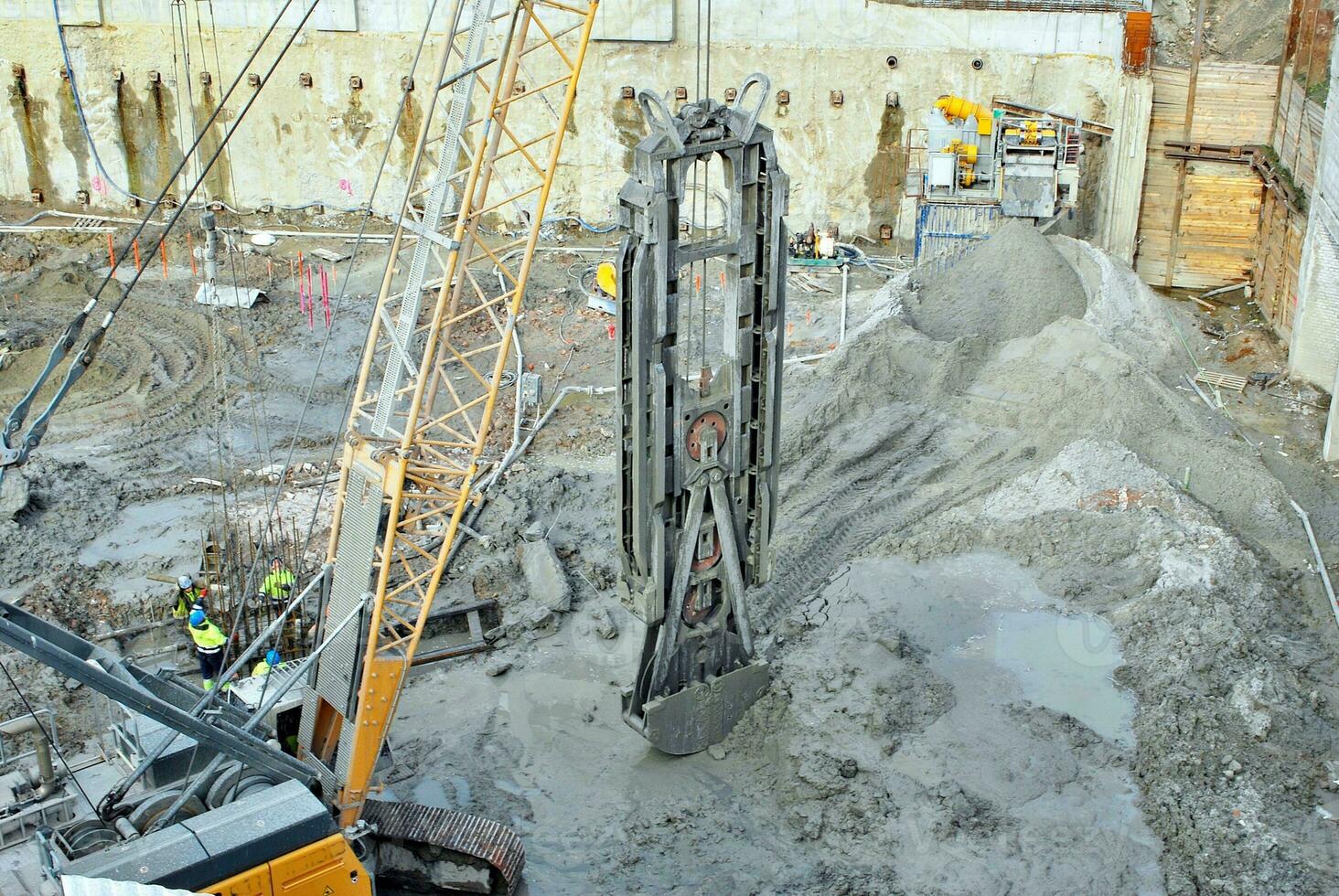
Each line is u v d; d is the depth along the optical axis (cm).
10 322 3350
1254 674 2031
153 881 1398
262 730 1781
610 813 1891
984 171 3709
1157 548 2339
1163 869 1738
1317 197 3059
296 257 3856
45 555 2439
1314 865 1716
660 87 3919
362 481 1670
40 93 4106
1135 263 3922
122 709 1708
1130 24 3716
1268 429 2975
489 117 1608
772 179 1758
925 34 3800
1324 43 3559
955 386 2947
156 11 4000
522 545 2466
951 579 2356
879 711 1986
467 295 3575
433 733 2061
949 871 1741
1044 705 2034
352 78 3988
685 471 1841
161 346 3306
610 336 3384
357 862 1541
